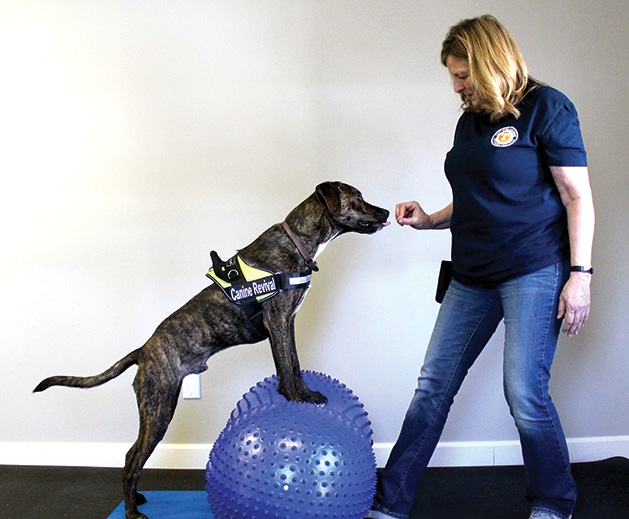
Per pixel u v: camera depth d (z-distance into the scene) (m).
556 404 2.55
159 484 2.37
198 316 1.97
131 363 2.00
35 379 2.58
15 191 2.55
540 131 1.68
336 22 2.49
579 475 2.37
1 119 2.54
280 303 1.92
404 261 2.54
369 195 2.52
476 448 2.54
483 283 1.86
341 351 2.56
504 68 1.66
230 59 2.50
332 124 2.50
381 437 2.57
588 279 1.68
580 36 2.46
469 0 2.47
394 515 1.98
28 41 2.52
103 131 2.53
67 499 2.23
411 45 2.48
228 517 1.63
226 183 2.53
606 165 2.49
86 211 2.55
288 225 1.99
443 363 1.95
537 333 1.74
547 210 1.74
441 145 2.50
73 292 2.56
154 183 2.54
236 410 1.89
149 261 2.55
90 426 2.58
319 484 1.55
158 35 2.51
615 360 2.54
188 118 2.52
